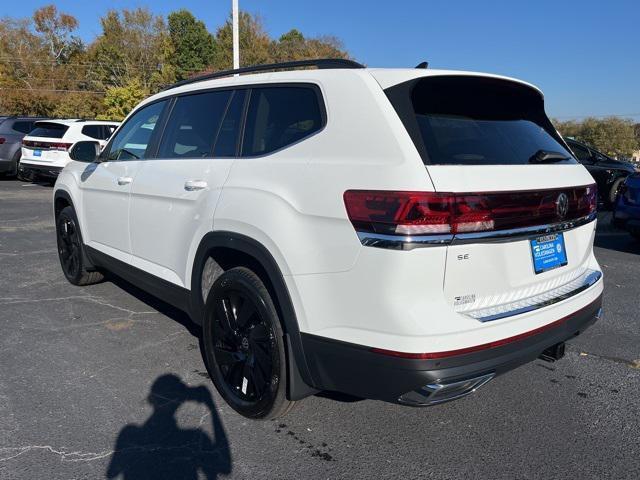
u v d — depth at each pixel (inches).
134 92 1521.9
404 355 88.7
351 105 101.9
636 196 320.2
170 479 100.2
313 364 102.0
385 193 89.4
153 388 134.1
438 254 89.0
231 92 134.2
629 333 182.5
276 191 107.1
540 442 115.2
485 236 93.5
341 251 94.6
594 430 120.5
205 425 118.5
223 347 126.3
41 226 351.6
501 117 117.0
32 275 232.1
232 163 123.0
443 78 105.0
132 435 113.7
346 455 109.1
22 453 106.0
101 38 2252.7
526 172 103.6
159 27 2267.5
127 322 178.1
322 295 98.1
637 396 137.1
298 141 109.3
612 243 361.7
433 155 93.3
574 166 120.1
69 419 118.8
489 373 94.4
